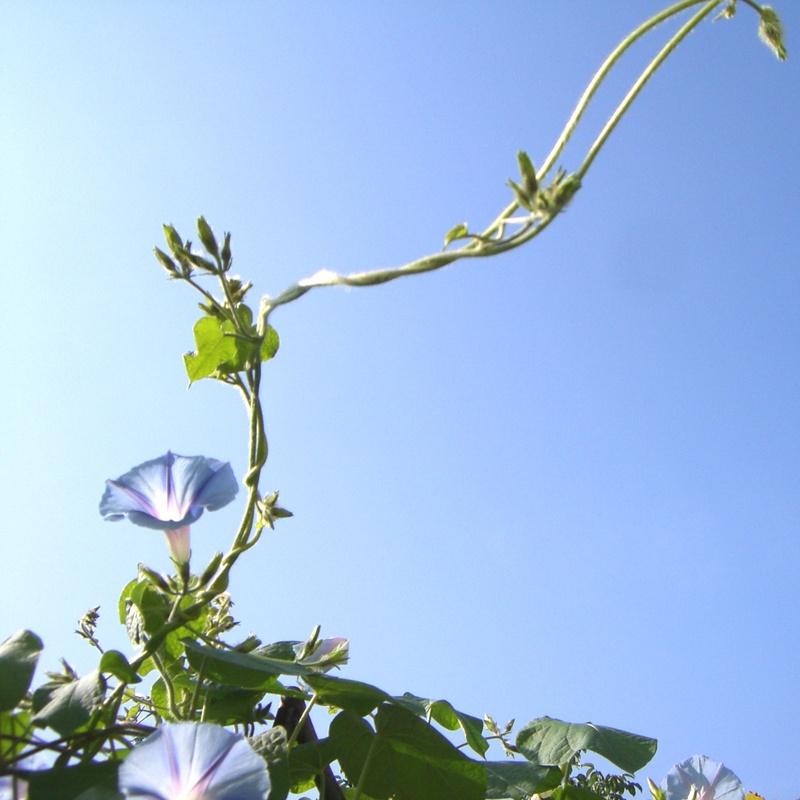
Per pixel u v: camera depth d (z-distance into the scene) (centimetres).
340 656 63
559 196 48
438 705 73
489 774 70
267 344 64
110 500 59
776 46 57
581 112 55
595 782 79
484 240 51
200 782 49
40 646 51
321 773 66
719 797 69
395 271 52
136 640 60
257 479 60
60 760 50
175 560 58
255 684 64
